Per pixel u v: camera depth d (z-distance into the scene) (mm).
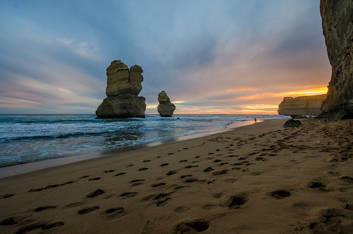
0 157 6184
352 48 12133
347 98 13148
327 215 1258
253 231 1165
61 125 22281
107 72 55125
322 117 17922
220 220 1381
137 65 56750
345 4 13211
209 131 14398
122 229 1444
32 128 17969
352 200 1460
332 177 2102
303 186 1905
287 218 1281
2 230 1645
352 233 1022
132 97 54312
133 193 2324
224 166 3273
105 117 52938
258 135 8812
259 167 2926
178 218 1502
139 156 5539
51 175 3990
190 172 3115
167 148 6746
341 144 4309
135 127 19719
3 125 21219
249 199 1717
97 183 2998
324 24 18422
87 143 9117
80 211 1911
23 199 2510
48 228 1603
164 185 2523
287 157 3459
